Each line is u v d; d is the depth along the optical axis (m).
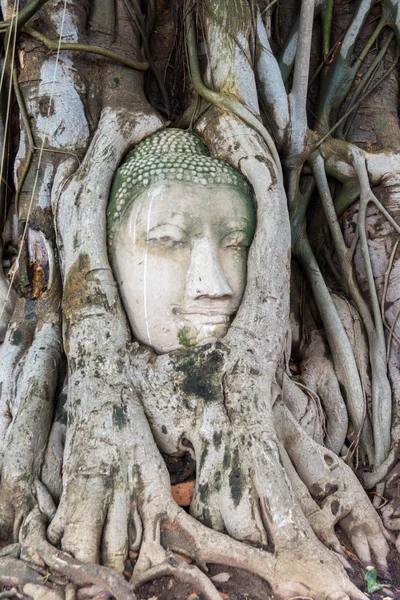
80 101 2.45
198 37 2.45
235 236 2.15
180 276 2.10
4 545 1.91
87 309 2.07
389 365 2.42
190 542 1.83
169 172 2.12
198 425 2.00
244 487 1.89
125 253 2.12
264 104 2.47
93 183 2.19
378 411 2.37
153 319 2.10
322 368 2.43
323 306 2.45
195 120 2.36
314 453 2.11
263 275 2.13
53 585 1.74
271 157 2.24
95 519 1.83
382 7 2.69
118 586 1.70
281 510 1.85
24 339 2.27
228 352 2.04
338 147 2.54
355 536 2.02
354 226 2.56
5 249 2.54
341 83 2.66
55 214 2.28
